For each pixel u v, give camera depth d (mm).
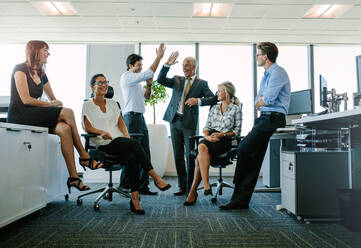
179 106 3145
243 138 2777
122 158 2486
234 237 1707
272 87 2277
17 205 1826
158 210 2402
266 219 2117
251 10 4348
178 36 5414
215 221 2057
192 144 3064
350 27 4941
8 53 5930
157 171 4695
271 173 3758
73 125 2430
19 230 1829
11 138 1753
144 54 5832
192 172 3070
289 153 2199
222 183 3141
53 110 2379
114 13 4465
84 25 4922
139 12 4426
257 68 5801
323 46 5910
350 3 4125
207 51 5895
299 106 4078
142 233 1775
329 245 1576
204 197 3047
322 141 2746
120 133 2664
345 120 2043
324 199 2102
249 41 5668
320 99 3318
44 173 2209
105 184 4105
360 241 1643
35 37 5488
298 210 2080
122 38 5512
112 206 2553
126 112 3164
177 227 1905
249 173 2518
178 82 3184
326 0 4043
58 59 5777
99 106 2654
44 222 2018
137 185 2342
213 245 1569
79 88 5691
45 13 4520
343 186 2121
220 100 2977
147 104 5156
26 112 2316
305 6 4211
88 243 1593
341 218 1889
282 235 1748
